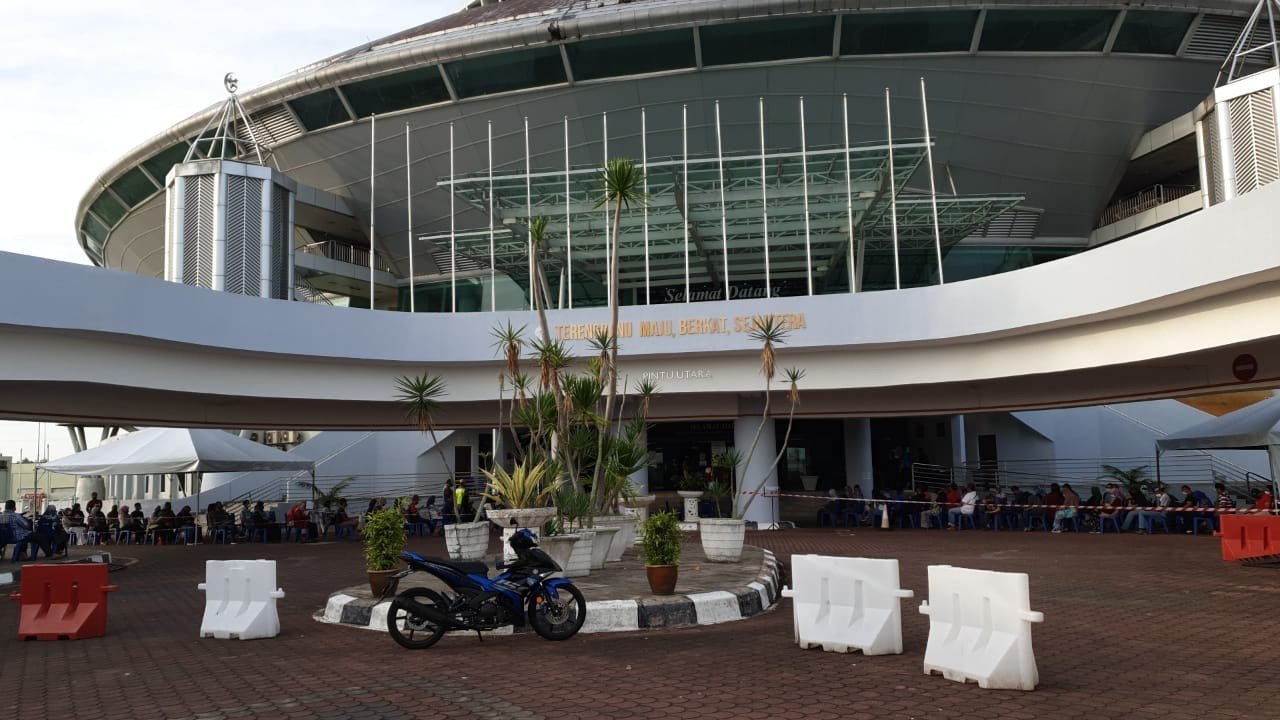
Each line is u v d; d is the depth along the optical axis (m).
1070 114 33.69
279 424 24.94
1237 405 31.72
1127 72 32.72
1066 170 35.28
